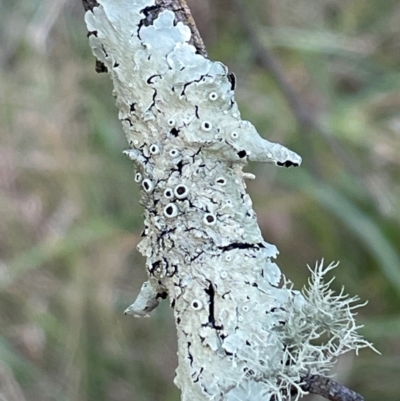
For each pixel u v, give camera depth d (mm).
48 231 478
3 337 439
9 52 499
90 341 463
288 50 587
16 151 484
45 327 459
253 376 220
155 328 477
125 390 458
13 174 482
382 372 462
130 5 232
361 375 464
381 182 526
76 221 479
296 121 548
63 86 497
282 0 580
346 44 554
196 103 228
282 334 223
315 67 572
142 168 229
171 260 226
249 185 524
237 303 222
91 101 499
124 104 232
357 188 535
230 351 220
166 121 228
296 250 527
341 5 583
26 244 473
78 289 466
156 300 236
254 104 556
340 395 223
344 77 587
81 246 472
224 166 228
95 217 482
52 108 490
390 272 457
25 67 496
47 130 487
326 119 539
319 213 524
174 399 452
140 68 230
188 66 228
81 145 491
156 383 465
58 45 505
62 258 470
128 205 491
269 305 223
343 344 224
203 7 568
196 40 233
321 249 523
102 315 467
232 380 219
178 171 227
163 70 229
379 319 470
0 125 485
